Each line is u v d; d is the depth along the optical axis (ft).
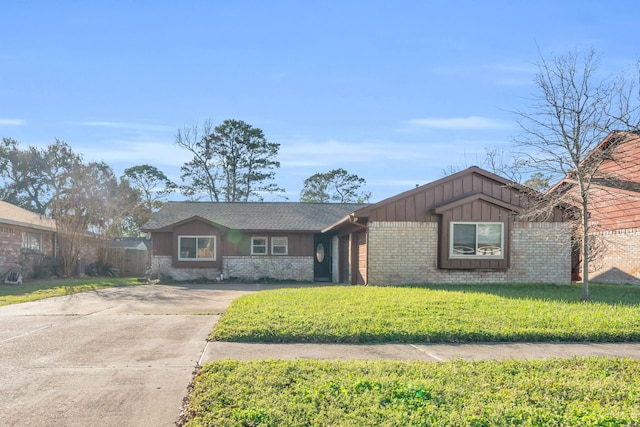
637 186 59.41
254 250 85.56
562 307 37.91
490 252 58.49
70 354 25.53
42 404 18.21
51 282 75.00
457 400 18.07
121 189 125.08
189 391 19.61
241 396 18.37
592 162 46.37
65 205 87.66
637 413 17.06
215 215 90.27
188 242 83.71
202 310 41.60
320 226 86.53
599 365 23.13
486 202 58.54
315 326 30.53
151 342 28.45
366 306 37.42
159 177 165.27
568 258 59.67
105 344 27.89
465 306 37.32
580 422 16.21
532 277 59.31
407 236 58.34
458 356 25.53
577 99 46.83
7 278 71.56
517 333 29.37
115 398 18.88
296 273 85.61
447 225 57.82
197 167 154.81
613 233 65.16
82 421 16.62
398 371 21.74
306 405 17.35
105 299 51.34
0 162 151.84
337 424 15.88
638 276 61.05
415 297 42.37
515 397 18.60
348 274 73.15
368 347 27.48
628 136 48.24
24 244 82.64
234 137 155.84
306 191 181.57
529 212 54.95
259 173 157.79
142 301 49.32
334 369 21.93
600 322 32.01
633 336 29.68
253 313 35.17
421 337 29.09
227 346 27.48
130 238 125.80
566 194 48.91
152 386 20.33
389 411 16.88
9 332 31.37
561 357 25.26
